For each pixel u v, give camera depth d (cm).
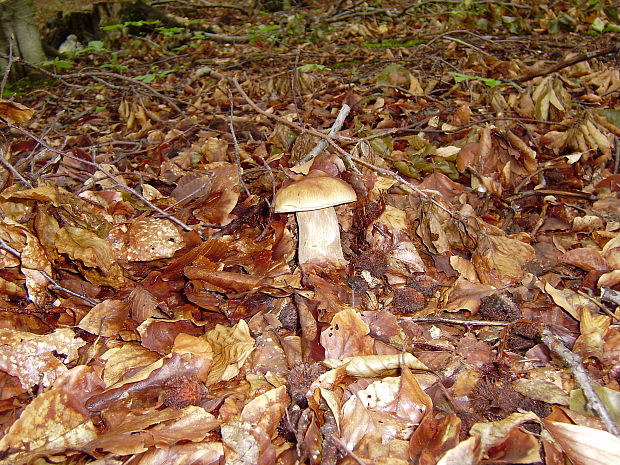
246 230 53
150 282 47
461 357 39
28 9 123
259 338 41
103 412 35
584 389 33
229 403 36
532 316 42
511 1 151
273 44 159
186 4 210
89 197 53
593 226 51
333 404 34
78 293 46
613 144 64
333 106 87
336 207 51
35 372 38
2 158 47
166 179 63
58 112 108
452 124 71
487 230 48
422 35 143
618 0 154
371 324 42
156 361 39
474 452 30
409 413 34
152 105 99
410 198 52
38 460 32
